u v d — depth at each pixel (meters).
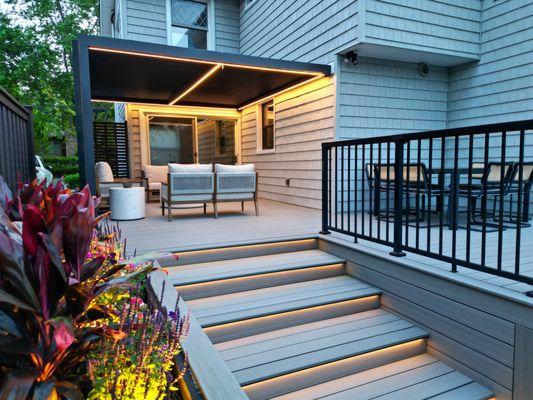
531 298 2.01
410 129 6.03
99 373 1.12
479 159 5.89
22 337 1.01
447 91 6.29
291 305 2.75
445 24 5.45
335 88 5.43
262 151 7.85
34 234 0.97
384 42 5.04
